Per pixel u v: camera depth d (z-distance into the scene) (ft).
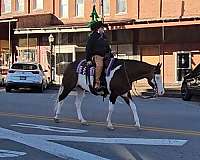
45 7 120.16
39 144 31.63
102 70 37.68
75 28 105.29
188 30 102.01
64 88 41.93
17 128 38.24
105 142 32.40
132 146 31.12
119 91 37.45
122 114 48.55
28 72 82.94
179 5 102.83
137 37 106.83
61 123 41.47
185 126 40.50
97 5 112.16
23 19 112.88
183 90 70.54
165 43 104.22
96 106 56.54
